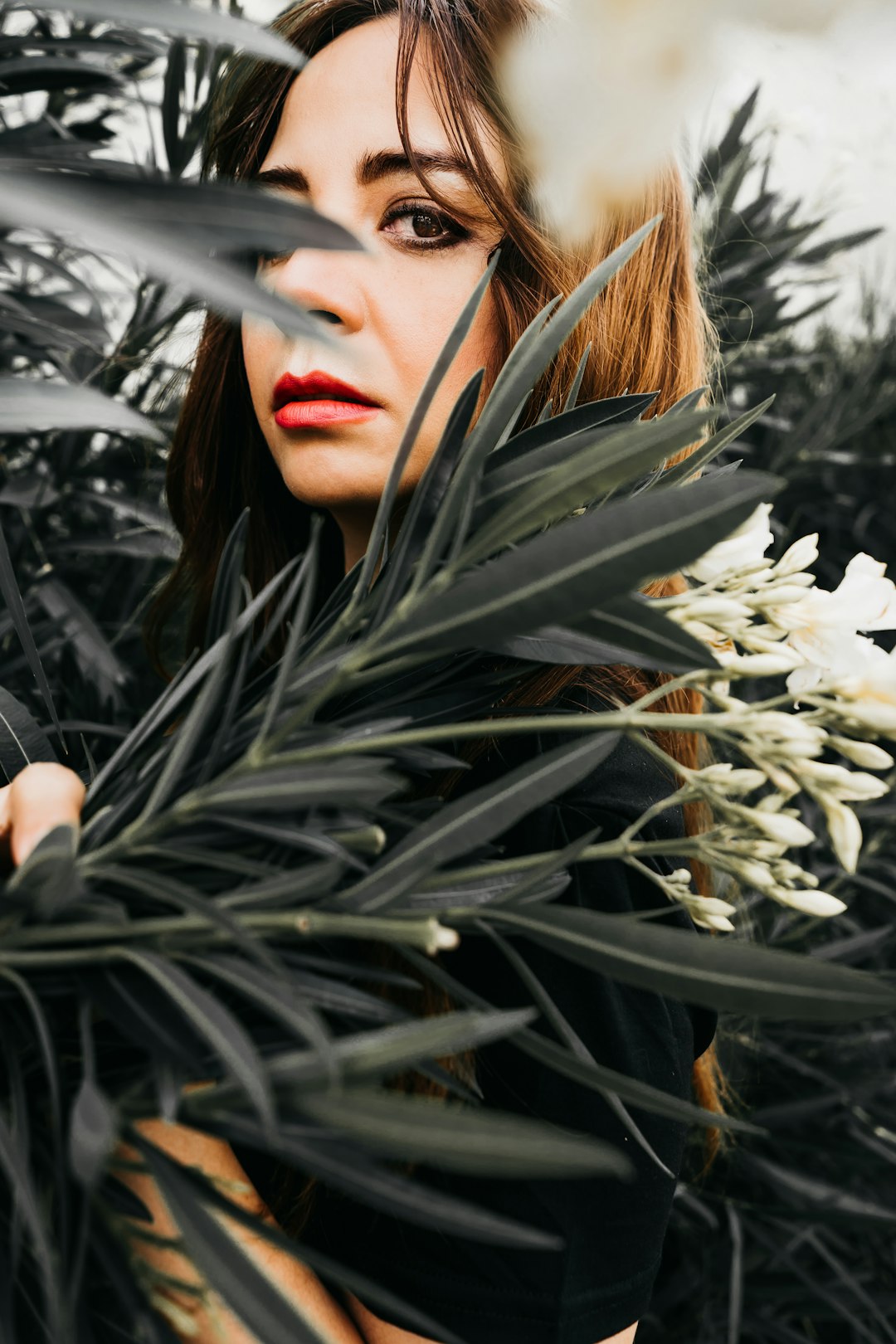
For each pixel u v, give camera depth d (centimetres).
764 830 45
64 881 40
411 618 43
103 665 138
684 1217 169
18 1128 41
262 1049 45
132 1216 44
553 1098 64
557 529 41
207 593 118
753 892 172
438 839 45
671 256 88
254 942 39
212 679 46
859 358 272
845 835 44
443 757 53
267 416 84
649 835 70
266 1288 37
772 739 44
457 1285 63
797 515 240
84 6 39
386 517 50
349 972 49
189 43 133
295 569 112
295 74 86
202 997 37
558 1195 63
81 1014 42
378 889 45
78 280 89
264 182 83
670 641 42
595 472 42
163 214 32
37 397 48
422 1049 36
